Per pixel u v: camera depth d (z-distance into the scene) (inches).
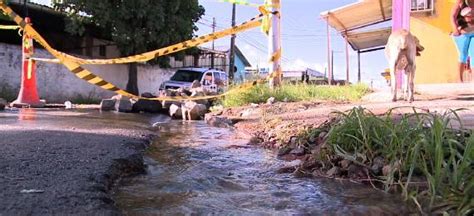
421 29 540.1
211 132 286.5
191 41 314.5
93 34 934.4
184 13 936.3
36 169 134.0
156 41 875.4
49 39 887.1
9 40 753.6
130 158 160.2
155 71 1035.9
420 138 136.4
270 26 456.1
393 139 145.6
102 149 173.8
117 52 1002.1
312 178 150.0
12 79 706.2
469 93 428.8
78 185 118.0
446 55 531.5
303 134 204.5
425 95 424.5
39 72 750.5
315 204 117.2
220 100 485.7
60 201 103.3
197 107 420.8
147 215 105.9
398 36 352.8
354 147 157.8
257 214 108.1
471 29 509.4
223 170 162.1
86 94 837.8
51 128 243.0
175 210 110.9
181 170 160.9
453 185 113.7
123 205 114.2
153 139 236.2
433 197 112.9
